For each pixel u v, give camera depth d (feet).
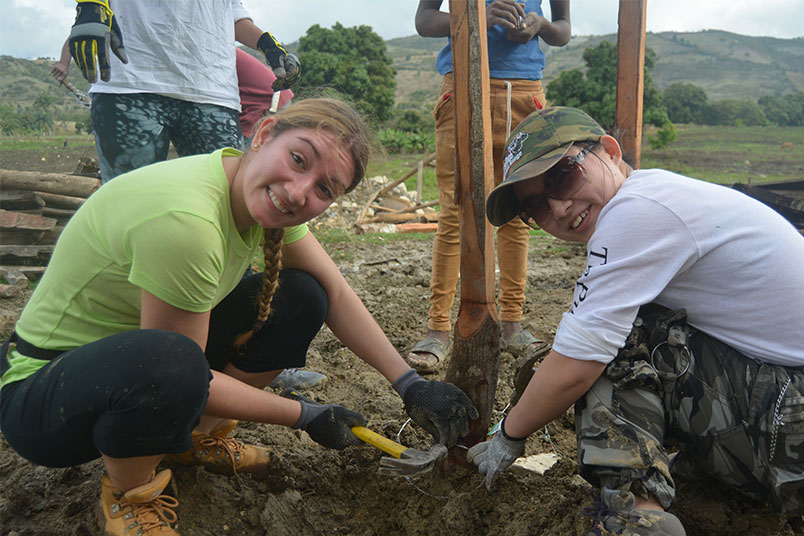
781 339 5.20
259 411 5.99
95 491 6.54
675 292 5.35
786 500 5.20
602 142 5.61
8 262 15.76
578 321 5.23
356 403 8.86
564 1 10.41
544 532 5.80
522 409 5.67
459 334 6.63
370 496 6.89
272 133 5.19
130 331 5.01
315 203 5.11
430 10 9.84
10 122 182.70
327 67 174.50
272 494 6.58
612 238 5.18
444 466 6.79
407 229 29.35
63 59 13.52
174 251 4.95
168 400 4.83
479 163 6.16
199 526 6.09
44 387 5.07
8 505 6.33
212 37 9.93
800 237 5.41
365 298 14.21
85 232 5.27
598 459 5.20
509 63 9.68
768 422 5.05
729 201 5.27
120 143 9.71
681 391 5.30
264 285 5.78
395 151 129.18
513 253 10.24
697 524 5.84
